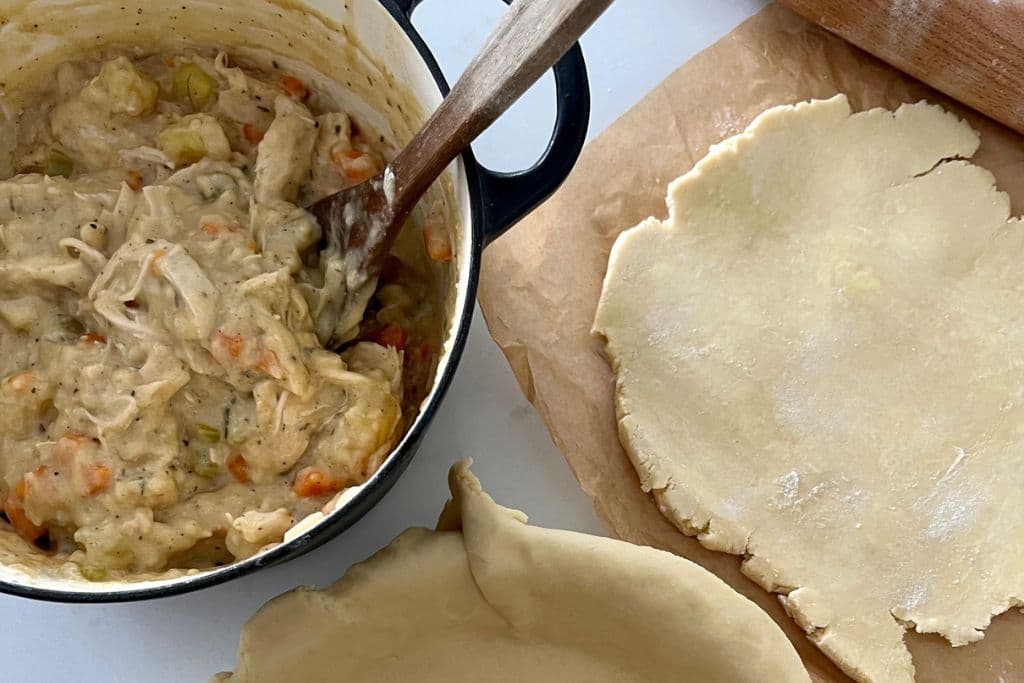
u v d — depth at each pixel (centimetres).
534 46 54
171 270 64
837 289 74
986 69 73
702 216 74
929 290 74
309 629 63
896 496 72
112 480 63
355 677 65
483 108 57
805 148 75
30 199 67
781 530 72
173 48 72
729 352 73
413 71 65
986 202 75
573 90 61
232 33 70
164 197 67
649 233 74
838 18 74
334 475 65
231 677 63
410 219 70
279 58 71
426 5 78
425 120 66
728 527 71
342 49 68
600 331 73
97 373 64
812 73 76
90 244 66
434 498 72
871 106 76
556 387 73
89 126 70
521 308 74
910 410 73
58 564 63
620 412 72
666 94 76
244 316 64
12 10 68
